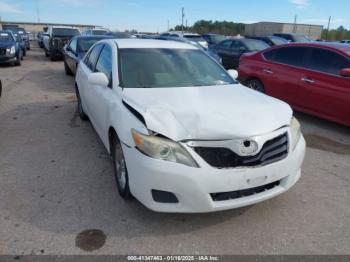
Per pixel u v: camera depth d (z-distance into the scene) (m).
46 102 7.58
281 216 3.22
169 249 2.74
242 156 2.75
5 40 14.31
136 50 4.24
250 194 2.91
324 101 5.92
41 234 2.88
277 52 7.03
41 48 27.22
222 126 2.79
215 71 4.33
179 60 4.27
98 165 4.24
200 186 2.68
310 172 4.21
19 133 5.42
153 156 2.72
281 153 2.98
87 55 5.68
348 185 3.88
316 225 3.10
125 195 3.31
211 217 3.17
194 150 2.70
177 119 2.88
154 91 3.56
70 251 2.69
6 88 9.13
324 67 6.00
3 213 3.17
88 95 4.84
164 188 2.72
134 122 2.97
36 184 3.74
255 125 2.86
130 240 2.83
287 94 6.66
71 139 5.15
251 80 7.57
